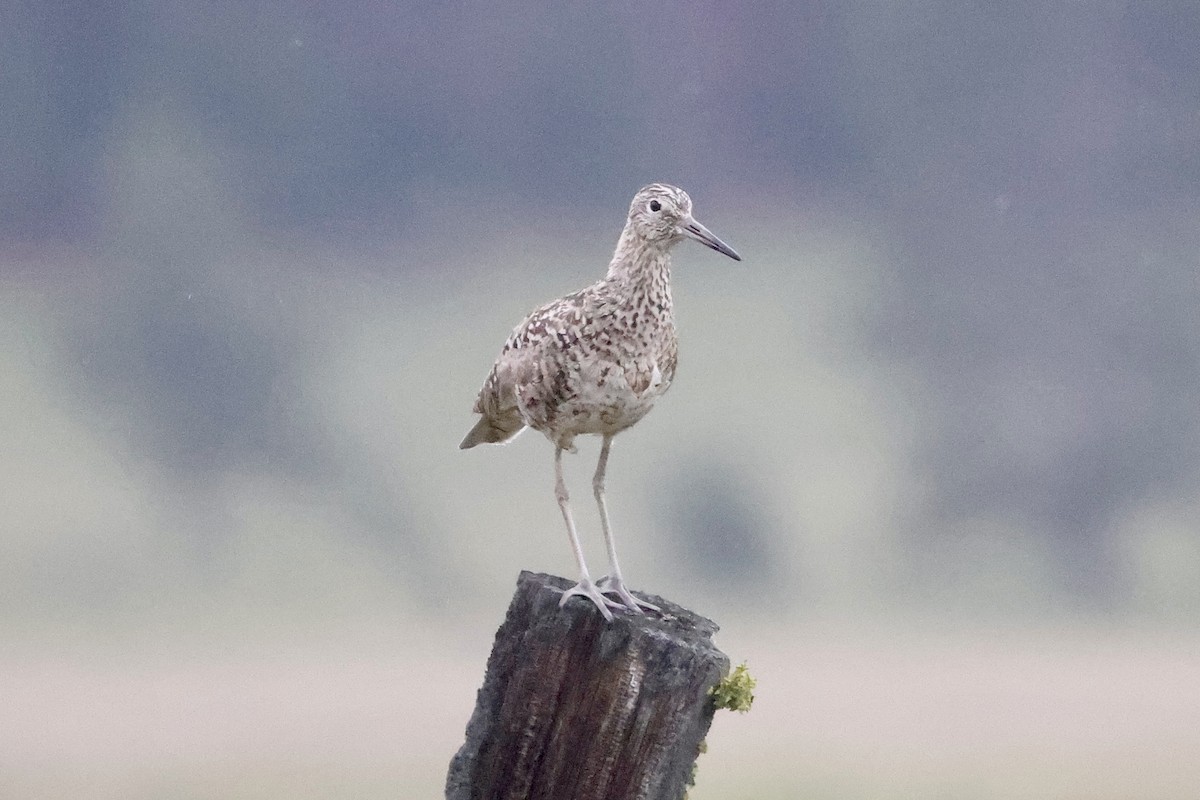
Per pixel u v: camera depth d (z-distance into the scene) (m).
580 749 8.71
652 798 8.57
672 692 8.58
